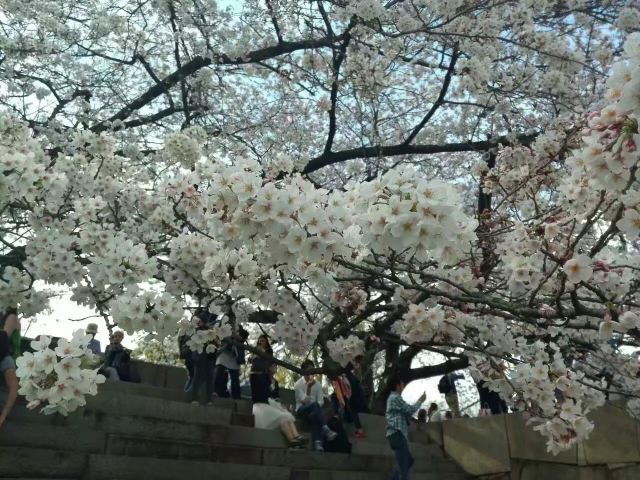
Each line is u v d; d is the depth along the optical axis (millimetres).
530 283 4301
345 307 5961
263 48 10344
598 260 3877
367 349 10266
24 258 5406
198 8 9875
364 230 2762
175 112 10711
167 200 6020
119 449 6289
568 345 5168
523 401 4625
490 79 9016
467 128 11102
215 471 6656
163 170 8711
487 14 9281
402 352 10938
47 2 9133
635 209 2881
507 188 6523
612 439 8258
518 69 9141
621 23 8828
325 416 9484
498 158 8070
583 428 4188
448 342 5043
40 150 5488
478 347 4582
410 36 9719
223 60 10273
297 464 7602
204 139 6945
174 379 10133
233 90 11008
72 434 6047
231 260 4531
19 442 5738
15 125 5223
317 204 3102
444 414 13172
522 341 5273
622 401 7895
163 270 5000
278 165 6137
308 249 2959
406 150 10609
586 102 9094
